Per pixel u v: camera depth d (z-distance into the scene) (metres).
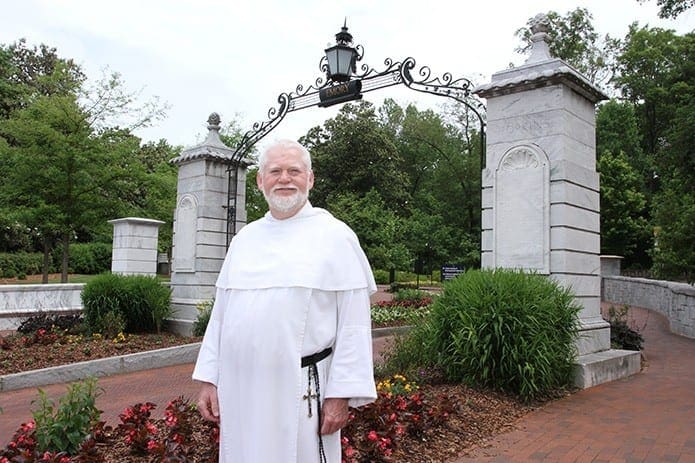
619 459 4.61
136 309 12.20
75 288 15.34
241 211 13.34
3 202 16.20
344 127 42.31
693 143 14.36
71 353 9.77
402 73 9.55
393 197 42.44
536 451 4.81
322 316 2.44
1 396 7.70
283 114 11.71
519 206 8.19
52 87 17.61
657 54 38.72
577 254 8.14
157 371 9.45
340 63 10.05
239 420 2.41
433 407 5.25
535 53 8.47
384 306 17.36
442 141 47.44
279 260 2.47
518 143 8.30
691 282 14.16
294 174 2.58
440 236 31.25
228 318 2.52
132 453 4.30
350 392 2.36
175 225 13.66
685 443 5.03
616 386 7.52
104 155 16.03
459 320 6.78
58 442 4.11
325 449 2.39
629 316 17.59
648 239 28.64
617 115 37.59
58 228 16.08
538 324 6.50
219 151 13.11
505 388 6.62
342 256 2.51
